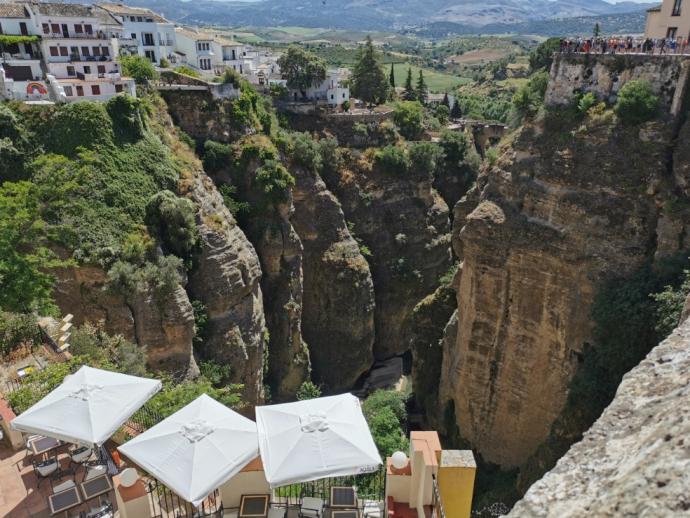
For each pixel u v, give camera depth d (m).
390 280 70.81
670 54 31.44
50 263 33.62
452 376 41.41
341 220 66.06
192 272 46.91
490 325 36.97
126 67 57.53
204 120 59.56
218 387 46.59
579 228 31.81
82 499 15.91
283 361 58.59
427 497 14.13
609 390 28.75
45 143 44.81
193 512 16.12
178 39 83.81
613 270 30.50
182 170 50.50
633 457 7.45
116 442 19.52
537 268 33.69
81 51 55.38
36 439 18.02
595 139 32.22
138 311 41.03
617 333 28.88
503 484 36.03
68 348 26.91
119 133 47.34
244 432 15.53
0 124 42.94
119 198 44.19
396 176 72.50
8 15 52.50
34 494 16.69
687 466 6.32
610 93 33.34
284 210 58.94
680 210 28.39
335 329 65.19
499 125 92.62
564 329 32.69
